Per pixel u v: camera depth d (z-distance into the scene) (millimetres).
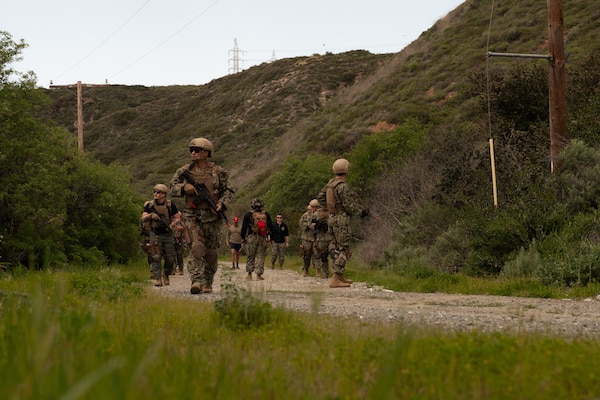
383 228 21312
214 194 10617
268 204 36000
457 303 9227
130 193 23641
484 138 21188
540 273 11508
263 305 5941
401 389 3199
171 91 109250
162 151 80938
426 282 12266
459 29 48344
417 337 4785
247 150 70250
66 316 3824
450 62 42000
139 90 109375
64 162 21141
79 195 21688
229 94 88875
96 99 103375
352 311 7922
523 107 21938
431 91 39844
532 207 14289
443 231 17609
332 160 36438
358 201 12883
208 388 2830
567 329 6238
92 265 20125
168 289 12430
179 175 10594
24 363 2537
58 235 19125
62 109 101562
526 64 34375
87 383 1773
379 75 51969
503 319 7020
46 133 19562
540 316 7367
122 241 23438
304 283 14695
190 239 10562
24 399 2100
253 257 16016
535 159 17391
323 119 50438
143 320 5297
